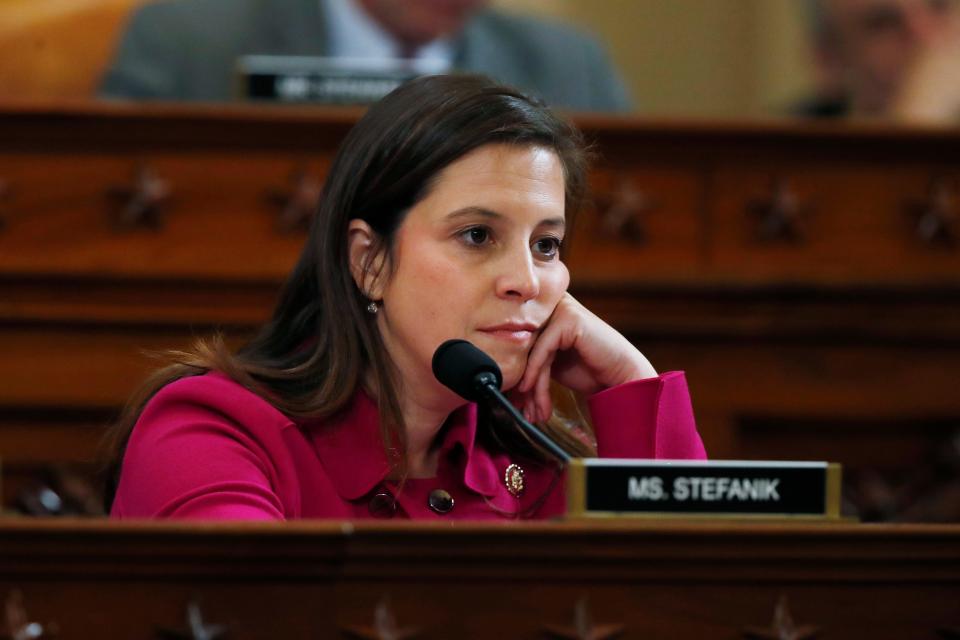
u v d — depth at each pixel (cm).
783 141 1307
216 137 1259
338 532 486
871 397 1309
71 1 1794
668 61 2109
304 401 756
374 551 491
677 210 1307
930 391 1312
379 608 493
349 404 765
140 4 1598
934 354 1316
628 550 505
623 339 814
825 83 2084
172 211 1259
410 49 1644
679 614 511
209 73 1575
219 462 705
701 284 1295
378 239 758
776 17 2114
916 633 527
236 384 755
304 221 1267
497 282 735
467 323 736
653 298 1296
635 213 1298
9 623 480
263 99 1333
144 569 487
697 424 1292
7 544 480
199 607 488
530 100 761
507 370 739
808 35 2091
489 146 741
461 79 765
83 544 483
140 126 1248
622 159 1302
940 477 1311
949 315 1318
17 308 1240
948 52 2055
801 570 520
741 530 511
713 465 547
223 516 662
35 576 486
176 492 694
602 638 499
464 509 773
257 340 805
